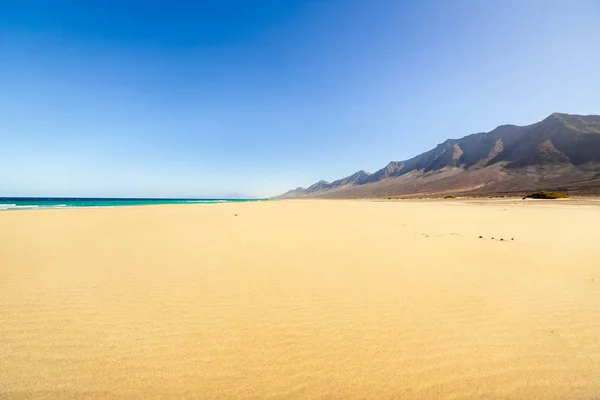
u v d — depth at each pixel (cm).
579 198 4894
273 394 264
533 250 814
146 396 258
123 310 407
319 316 402
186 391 265
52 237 923
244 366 298
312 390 269
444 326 377
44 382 270
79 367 290
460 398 264
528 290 499
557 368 299
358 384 277
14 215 1579
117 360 301
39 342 326
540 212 2331
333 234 1090
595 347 334
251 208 2886
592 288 510
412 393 268
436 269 621
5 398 250
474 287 513
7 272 554
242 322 382
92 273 557
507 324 383
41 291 465
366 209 2914
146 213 1861
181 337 345
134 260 654
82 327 359
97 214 1714
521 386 277
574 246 875
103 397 255
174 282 520
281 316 400
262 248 809
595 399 262
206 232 1084
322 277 561
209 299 450
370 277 563
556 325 382
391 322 387
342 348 329
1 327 355
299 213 2219
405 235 1083
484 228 1317
